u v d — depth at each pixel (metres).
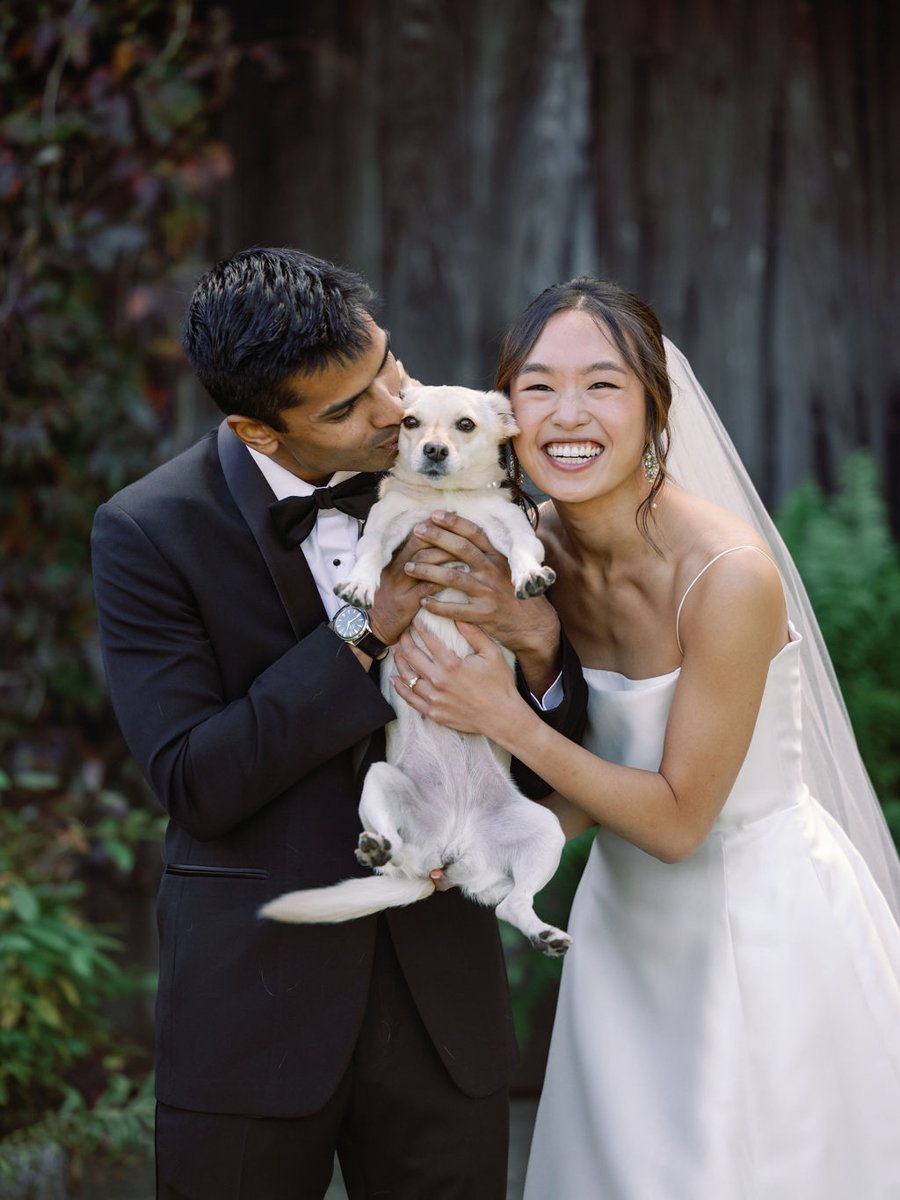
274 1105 2.00
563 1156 2.46
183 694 2.05
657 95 4.76
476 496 2.41
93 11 4.21
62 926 3.57
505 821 2.27
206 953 2.05
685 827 2.18
